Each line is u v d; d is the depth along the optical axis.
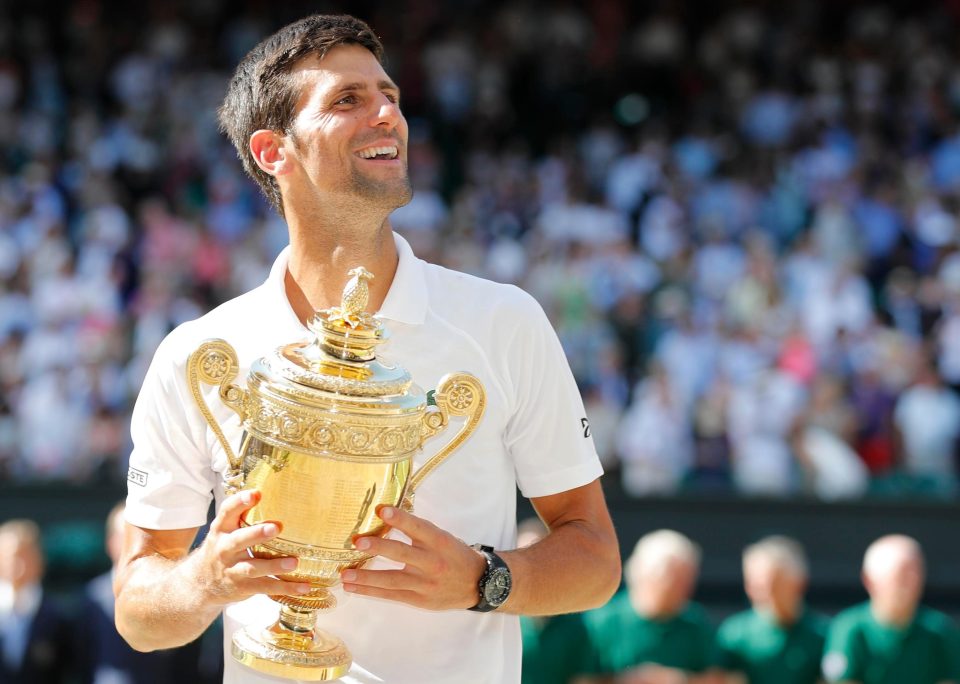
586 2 44.06
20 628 16.38
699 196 34.75
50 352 26.62
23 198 32.50
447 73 41.38
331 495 5.12
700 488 23.59
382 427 5.13
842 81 40.59
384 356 5.90
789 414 24.50
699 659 15.88
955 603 21.95
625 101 42.44
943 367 28.75
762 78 41.03
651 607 15.87
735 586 22.05
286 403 5.11
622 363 28.22
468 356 5.96
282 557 5.23
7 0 40.88
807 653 16.38
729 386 25.30
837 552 22.17
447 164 38.62
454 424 5.90
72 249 31.52
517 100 42.19
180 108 37.84
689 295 30.31
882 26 42.62
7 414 25.64
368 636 5.83
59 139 37.03
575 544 5.94
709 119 39.47
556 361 6.12
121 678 15.97
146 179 35.28
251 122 6.01
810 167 35.97
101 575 21.17
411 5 43.62
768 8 43.91
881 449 25.38
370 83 5.75
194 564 5.30
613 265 30.56
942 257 32.31
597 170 37.31
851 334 27.80
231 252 31.08
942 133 38.72
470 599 5.39
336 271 5.95
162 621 5.58
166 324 27.55
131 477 6.16
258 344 5.95
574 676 15.73
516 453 6.16
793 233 33.97
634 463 24.14
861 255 32.66
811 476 24.05
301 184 5.86
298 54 5.83
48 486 21.77
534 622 15.71
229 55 41.31
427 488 5.84
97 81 39.44
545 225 33.72
